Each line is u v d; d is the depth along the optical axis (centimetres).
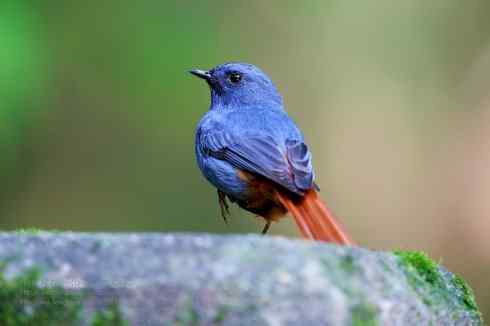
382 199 1866
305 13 1870
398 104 1897
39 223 1561
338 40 1903
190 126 1540
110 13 1457
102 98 1493
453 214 1814
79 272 526
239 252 532
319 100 1884
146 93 1485
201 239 539
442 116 1873
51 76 1333
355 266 548
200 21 1488
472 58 1881
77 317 521
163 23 1466
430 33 1914
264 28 1794
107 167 1575
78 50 1448
